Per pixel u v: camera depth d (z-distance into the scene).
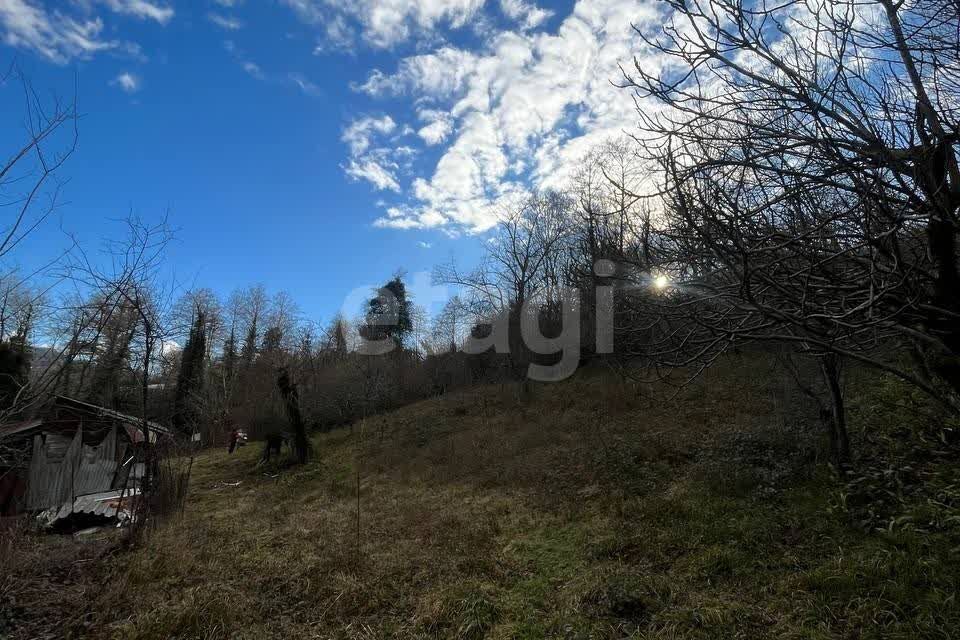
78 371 6.05
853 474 6.02
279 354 20.45
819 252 2.58
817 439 7.23
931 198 2.15
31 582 5.81
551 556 6.15
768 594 4.53
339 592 5.46
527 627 4.60
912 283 2.34
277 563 6.38
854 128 2.34
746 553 5.25
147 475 7.67
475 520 7.65
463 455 12.55
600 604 4.75
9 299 4.64
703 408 11.40
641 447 9.57
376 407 23.23
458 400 20.78
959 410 2.58
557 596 5.14
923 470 5.73
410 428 17.89
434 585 5.54
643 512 6.85
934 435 6.42
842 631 3.83
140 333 6.83
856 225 2.63
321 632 4.80
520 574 5.76
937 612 3.69
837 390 6.37
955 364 2.45
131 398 8.87
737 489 6.86
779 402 9.51
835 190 2.92
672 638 4.05
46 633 4.76
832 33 2.43
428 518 7.95
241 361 28.44
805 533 5.34
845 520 5.35
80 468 9.38
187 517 9.77
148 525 7.59
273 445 17.06
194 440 9.79
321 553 6.70
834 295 2.69
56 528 8.43
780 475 6.74
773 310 2.34
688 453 9.01
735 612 4.32
